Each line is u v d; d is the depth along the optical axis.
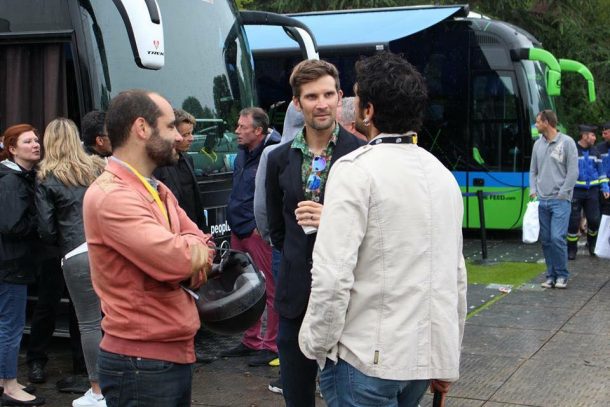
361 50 12.80
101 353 3.37
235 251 3.84
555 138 9.38
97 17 7.00
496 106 13.12
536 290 9.52
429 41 13.47
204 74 7.96
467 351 7.04
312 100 4.12
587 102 19.33
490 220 13.28
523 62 13.10
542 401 5.79
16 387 5.89
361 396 3.08
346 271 3.00
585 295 9.21
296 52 13.29
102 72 6.98
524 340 7.37
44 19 7.03
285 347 4.21
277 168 4.33
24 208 5.74
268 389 6.12
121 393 3.31
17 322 5.84
